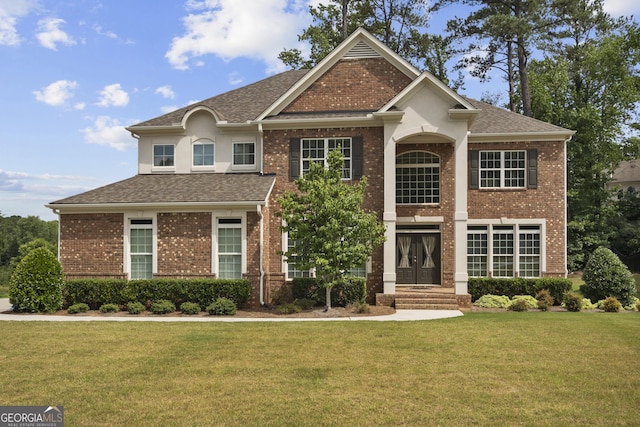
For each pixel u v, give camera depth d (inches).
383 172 820.6
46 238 2655.0
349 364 406.3
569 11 1390.3
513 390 339.3
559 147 879.7
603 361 413.4
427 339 500.1
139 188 835.4
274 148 853.8
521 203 881.5
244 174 877.8
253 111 931.3
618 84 1428.4
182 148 914.7
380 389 342.0
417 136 812.0
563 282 816.9
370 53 859.4
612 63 1397.6
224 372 384.8
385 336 516.1
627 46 1307.8
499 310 748.6
